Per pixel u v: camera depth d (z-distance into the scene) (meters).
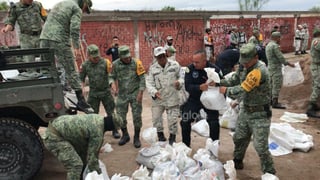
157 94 5.25
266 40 21.34
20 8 5.24
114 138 6.26
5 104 3.94
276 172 4.73
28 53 4.09
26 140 4.01
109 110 5.95
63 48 4.62
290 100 8.95
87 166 3.71
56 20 4.57
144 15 14.95
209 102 4.73
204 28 17.47
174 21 16.09
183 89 5.14
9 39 11.37
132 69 5.53
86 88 6.86
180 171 3.95
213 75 4.66
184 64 16.89
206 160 4.16
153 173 3.99
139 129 5.73
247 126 4.40
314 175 4.66
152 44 15.44
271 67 8.10
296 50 21.42
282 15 22.05
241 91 4.03
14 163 4.03
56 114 4.12
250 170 4.76
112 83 5.61
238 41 16.75
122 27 14.45
